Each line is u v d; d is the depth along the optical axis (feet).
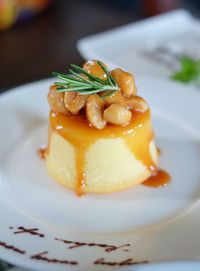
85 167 1.03
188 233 0.90
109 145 1.01
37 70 1.64
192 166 1.10
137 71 1.53
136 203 1.01
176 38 1.76
